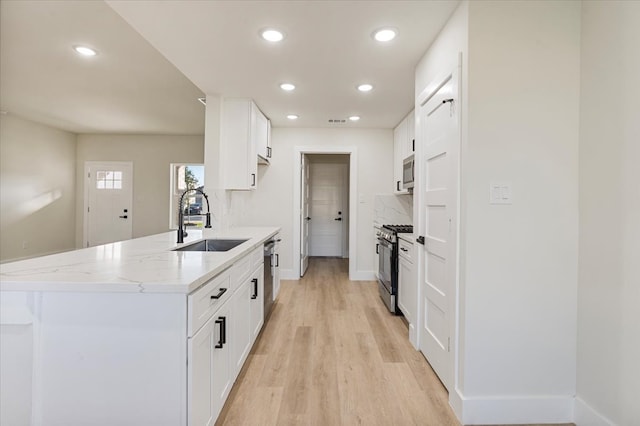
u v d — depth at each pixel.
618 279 1.58
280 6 1.99
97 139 6.79
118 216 6.84
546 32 1.82
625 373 1.55
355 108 4.08
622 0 1.56
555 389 1.84
